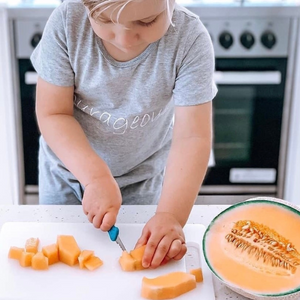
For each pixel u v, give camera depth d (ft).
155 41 2.88
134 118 3.44
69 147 3.13
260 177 6.28
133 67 3.18
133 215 3.15
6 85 5.71
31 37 5.62
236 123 6.06
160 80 3.23
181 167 3.06
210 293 2.48
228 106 5.97
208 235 2.68
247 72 5.83
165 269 2.62
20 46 5.65
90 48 3.14
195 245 2.83
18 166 6.07
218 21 5.64
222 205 3.26
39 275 2.54
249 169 6.25
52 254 2.61
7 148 5.92
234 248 2.61
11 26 5.58
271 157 6.20
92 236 2.83
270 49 5.76
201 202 3.82
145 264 2.59
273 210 2.73
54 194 3.90
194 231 2.93
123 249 2.70
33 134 5.96
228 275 2.48
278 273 2.48
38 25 5.58
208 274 2.61
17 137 5.96
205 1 5.76
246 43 5.71
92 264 2.59
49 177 3.92
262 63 5.83
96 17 2.51
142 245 2.70
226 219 2.74
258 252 2.58
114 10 2.40
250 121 6.04
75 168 3.04
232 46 5.74
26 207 3.20
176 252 2.64
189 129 3.19
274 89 5.91
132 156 3.76
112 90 3.28
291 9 5.62
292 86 5.91
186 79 3.18
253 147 6.16
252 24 5.68
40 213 3.14
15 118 5.89
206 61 3.17
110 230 2.77
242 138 6.13
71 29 3.11
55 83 3.22
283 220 2.68
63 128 3.22
